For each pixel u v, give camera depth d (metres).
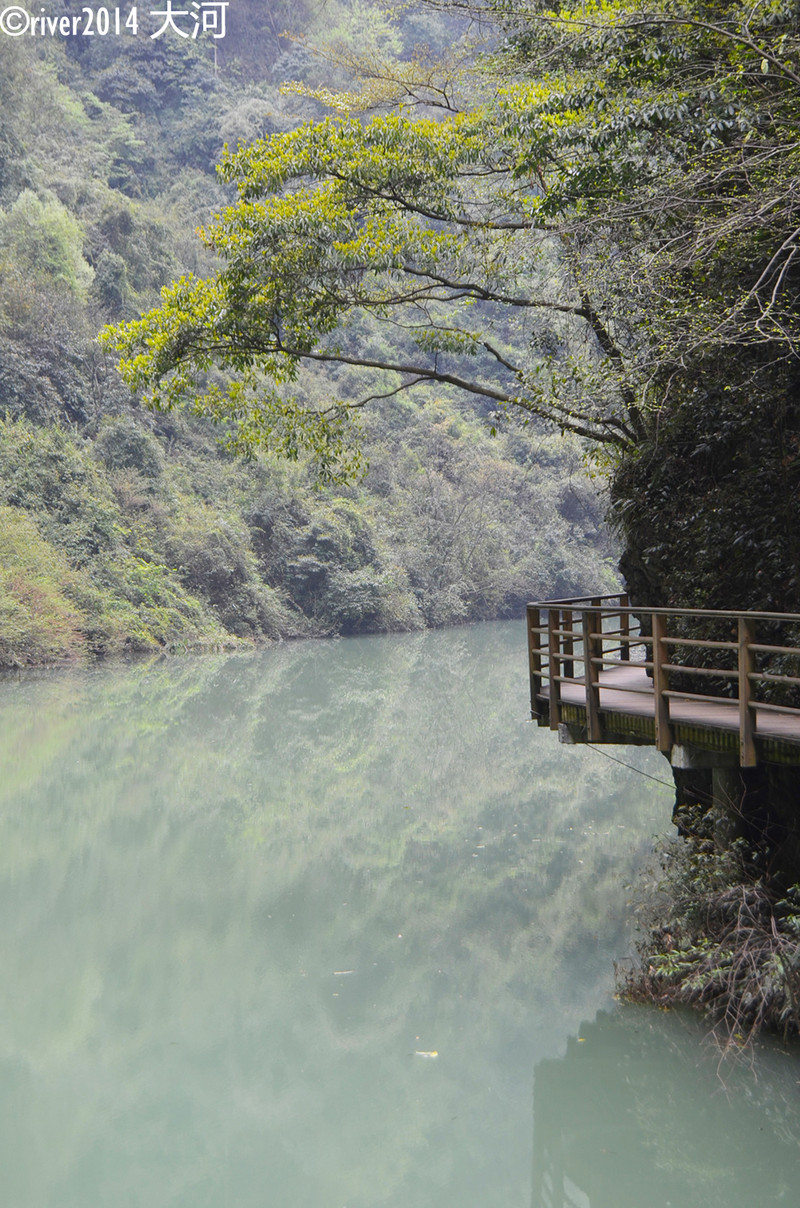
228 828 12.45
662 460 9.27
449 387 51.81
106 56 57.72
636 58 7.98
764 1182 5.35
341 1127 5.95
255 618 34.38
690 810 8.82
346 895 9.96
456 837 11.88
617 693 8.82
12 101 45.41
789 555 8.05
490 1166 5.55
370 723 19.48
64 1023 7.30
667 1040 6.69
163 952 8.55
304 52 59.91
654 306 8.55
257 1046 6.95
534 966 8.07
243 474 37.53
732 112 7.35
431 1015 7.34
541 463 49.56
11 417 30.61
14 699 21.20
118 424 33.06
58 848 11.59
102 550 30.31
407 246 11.01
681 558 9.02
